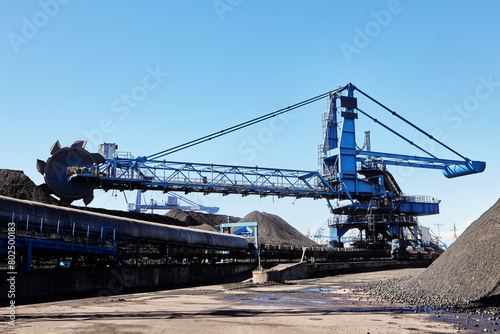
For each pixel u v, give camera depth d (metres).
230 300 26.30
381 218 69.00
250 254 56.81
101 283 33.22
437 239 102.44
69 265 35.66
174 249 45.97
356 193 63.16
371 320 17.41
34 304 23.94
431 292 25.64
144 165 55.16
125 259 38.62
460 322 16.91
